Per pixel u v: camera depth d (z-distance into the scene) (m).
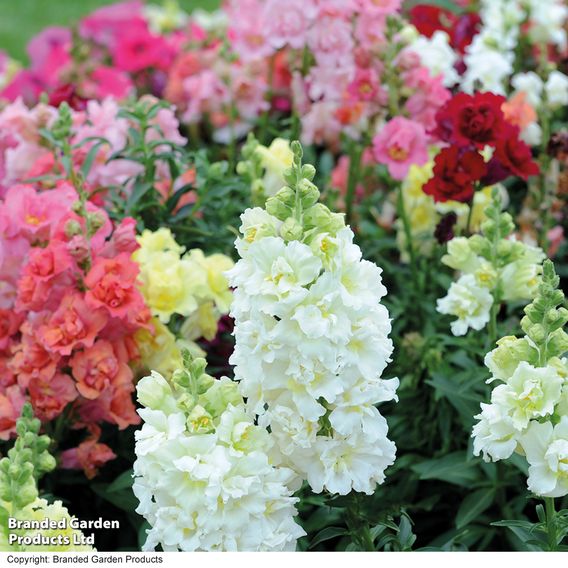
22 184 1.43
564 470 1.14
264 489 1.13
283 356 1.12
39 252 1.31
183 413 1.13
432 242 1.58
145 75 2.04
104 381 1.32
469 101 1.45
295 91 1.68
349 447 1.15
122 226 1.33
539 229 1.58
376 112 1.60
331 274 1.12
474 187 1.45
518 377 1.14
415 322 1.55
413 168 1.59
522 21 1.83
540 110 1.69
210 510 1.11
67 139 1.46
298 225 1.12
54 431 1.36
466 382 1.38
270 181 1.47
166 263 1.36
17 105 1.55
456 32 1.79
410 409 1.45
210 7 3.15
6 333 1.35
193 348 1.36
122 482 1.34
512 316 1.50
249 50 1.71
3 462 1.13
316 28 1.58
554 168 1.62
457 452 1.39
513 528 1.24
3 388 1.35
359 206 1.70
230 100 1.77
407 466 1.43
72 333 1.31
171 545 1.13
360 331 1.13
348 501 1.20
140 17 2.23
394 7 1.58
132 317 1.31
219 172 1.49
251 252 1.12
